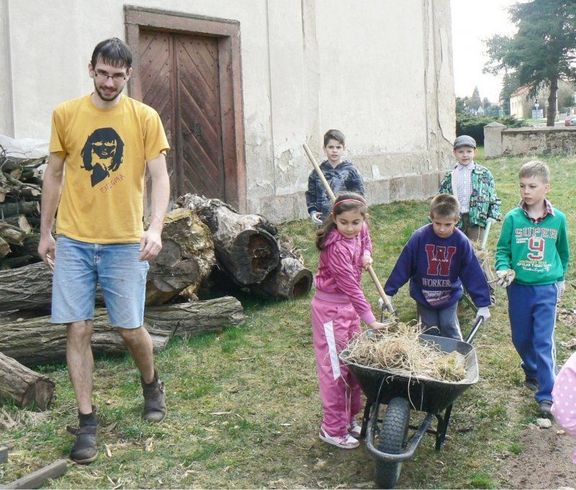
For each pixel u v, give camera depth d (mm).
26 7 7910
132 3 8922
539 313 5051
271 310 7191
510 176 18422
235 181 10273
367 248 4512
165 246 6137
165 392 5207
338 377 4387
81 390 4215
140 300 4395
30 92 7977
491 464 4309
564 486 4066
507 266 5070
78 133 4168
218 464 4203
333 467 4227
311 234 10375
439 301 5262
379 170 12875
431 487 4035
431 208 5020
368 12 12562
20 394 4641
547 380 4953
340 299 4406
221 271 7520
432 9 14031
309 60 11422
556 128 24750
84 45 8453
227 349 6062
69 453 4238
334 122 11992
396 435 3783
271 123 10789
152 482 3982
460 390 3885
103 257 4258
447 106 14508
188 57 9820
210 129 10133
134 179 4273
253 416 4871
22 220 6285
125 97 4293
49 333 5461
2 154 6426
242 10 10258
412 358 4031
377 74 12820
